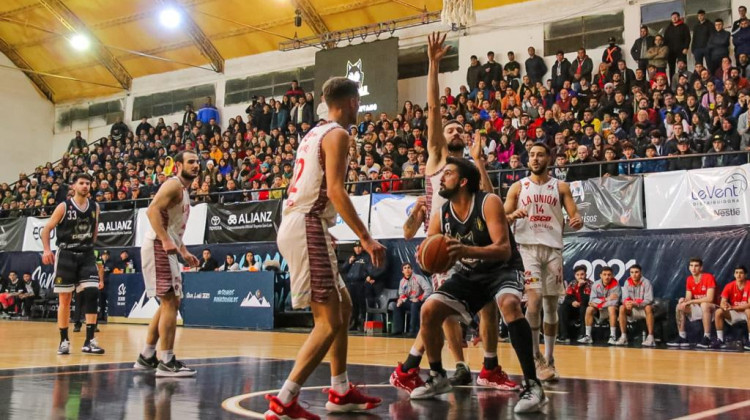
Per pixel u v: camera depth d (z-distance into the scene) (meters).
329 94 3.53
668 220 10.79
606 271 10.55
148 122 24.53
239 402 3.93
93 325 7.37
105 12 22.23
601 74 15.02
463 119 15.09
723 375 5.84
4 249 18.14
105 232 16.62
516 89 16.42
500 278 4.08
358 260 13.03
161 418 3.38
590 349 9.27
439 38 4.79
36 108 26.28
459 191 4.09
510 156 13.39
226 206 15.02
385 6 19.17
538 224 5.40
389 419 3.46
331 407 3.69
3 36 24.67
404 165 14.32
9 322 14.66
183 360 6.71
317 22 20.28
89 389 4.44
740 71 13.79
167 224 5.56
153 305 14.84
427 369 6.06
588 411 3.74
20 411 3.55
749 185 10.20
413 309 11.98
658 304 10.34
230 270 14.18
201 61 23.31
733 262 10.12
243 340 10.01
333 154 3.32
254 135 19.16
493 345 4.75
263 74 22.30
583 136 13.09
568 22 17.41
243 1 20.48
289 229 3.40
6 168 25.23
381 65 18.78
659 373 6.00
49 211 18.66
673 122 12.58
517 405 3.68
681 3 16.09
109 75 24.89
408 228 4.93
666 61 14.91
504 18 18.22
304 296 3.34
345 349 3.72
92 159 22.17
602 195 11.31
